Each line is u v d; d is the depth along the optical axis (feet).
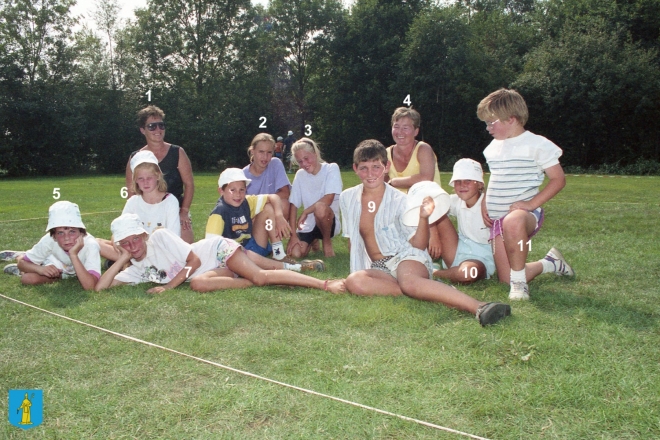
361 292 11.45
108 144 96.32
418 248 11.82
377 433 6.10
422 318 9.78
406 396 6.91
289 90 113.60
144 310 10.76
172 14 105.40
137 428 6.28
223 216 14.61
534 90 87.30
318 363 7.97
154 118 16.61
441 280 13.08
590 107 82.74
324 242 17.17
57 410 6.72
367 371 7.64
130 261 13.91
